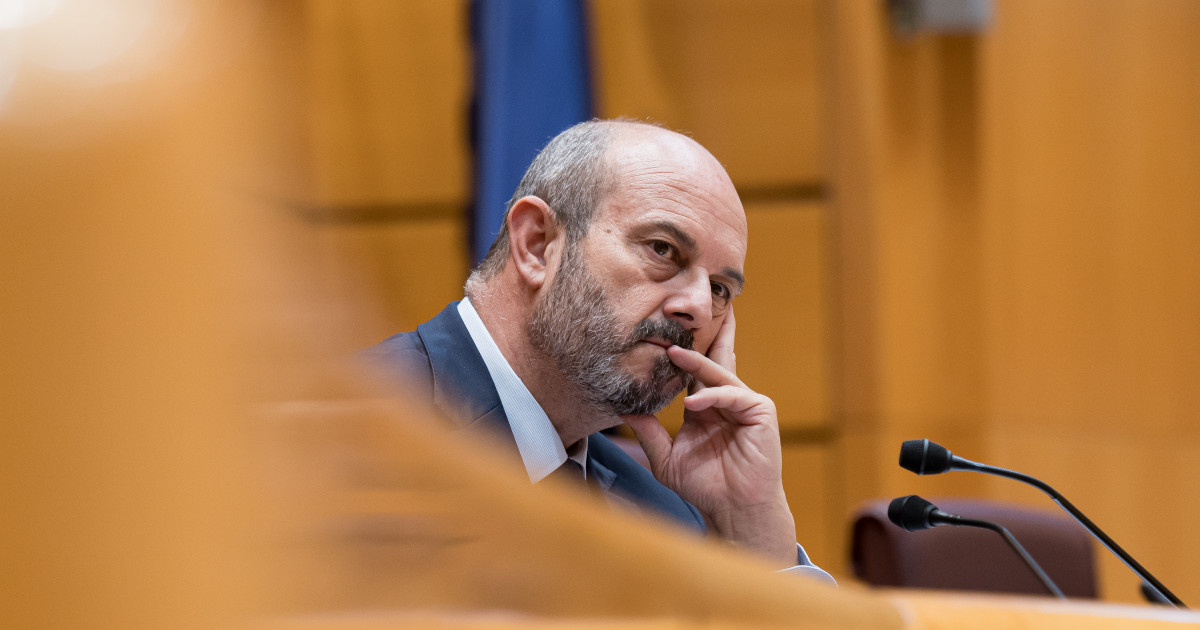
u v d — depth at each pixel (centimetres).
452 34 708
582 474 294
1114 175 738
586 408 288
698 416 304
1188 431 733
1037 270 736
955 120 726
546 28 576
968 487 724
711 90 700
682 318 280
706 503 294
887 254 721
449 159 707
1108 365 738
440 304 704
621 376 279
